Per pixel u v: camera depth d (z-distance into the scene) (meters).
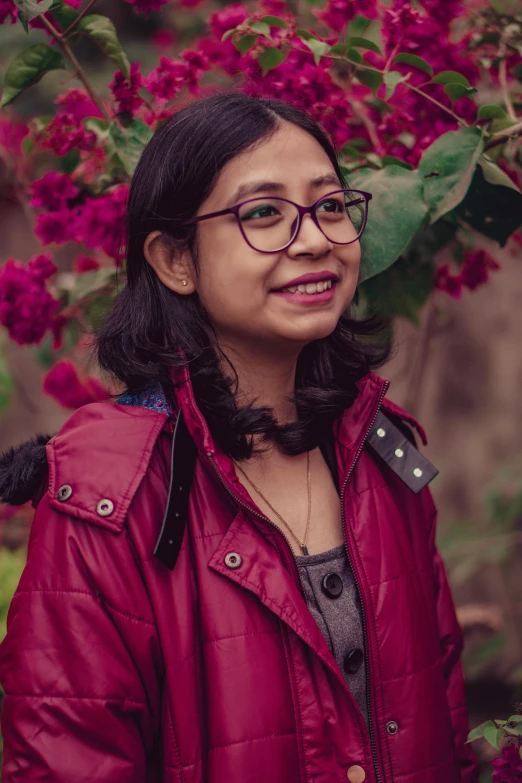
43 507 1.23
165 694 1.21
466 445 3.50
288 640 1.23
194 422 1.23
